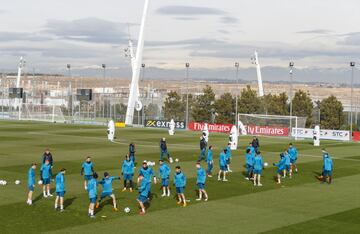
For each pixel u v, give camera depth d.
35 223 23.52
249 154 37.50
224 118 111.56
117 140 68.50
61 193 25.94
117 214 25.55
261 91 152.62
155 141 68.25
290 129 82.88
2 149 54.91
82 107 144.12
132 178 35.03
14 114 132.38
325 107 107.94
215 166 44.09
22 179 35.31
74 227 22.94
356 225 24.11
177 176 28.00
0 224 23.22
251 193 31.88
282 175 39.50
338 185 35.50
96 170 40.31
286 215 25.98
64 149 55.75
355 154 56.88
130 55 113.19
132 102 110.62
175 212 26.25
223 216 25.58
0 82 196.25
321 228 23.50
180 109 121.19
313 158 51.84
